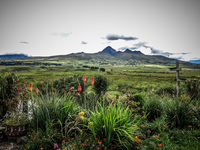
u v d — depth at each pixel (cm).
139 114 470
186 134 362
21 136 334
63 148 276
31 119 363
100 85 823
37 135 297
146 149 299
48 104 367
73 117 350
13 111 388
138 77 11425
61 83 636
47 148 288
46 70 15988
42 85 560
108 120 289
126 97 554
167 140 326
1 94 430
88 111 391
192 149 297
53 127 350
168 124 409
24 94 434
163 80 9181
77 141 296
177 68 719
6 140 340
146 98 555
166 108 444
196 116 449
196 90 680
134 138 288
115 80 8962
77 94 463
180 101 445
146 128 388
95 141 286
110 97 524
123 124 297
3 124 353
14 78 453
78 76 709
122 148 284
